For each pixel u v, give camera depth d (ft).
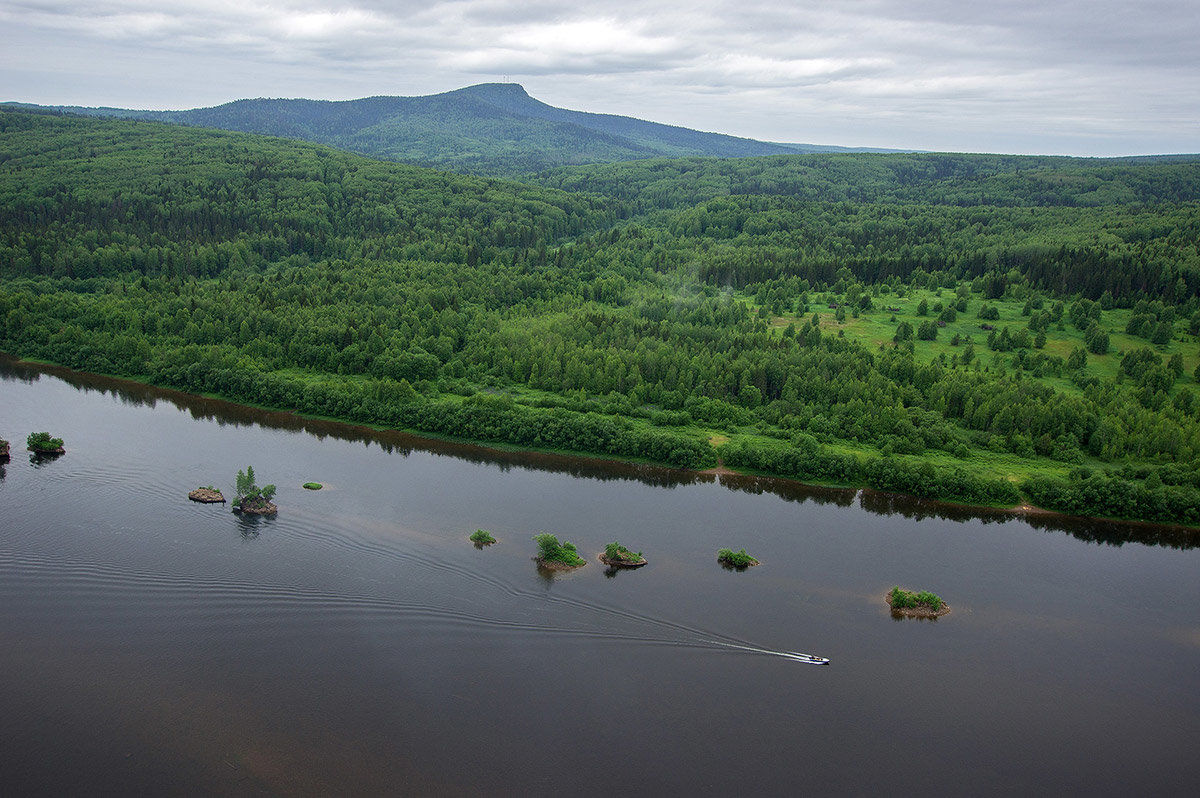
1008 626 437.17
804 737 354.33
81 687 369.09
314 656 396.78
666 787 325.01
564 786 323.37
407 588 452.76
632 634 419.95
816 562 496.64
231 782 319.47
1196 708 378.94
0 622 412.36
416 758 335.06
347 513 536.42
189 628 413.80
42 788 313.53
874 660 405.80
